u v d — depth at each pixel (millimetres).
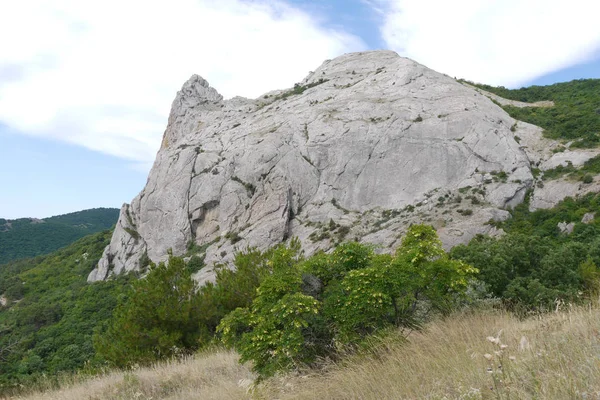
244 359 7328
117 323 15305
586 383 3430
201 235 55594
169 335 14305
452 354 5383
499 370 4145
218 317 15344
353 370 6164
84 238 72312
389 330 6906
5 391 12484
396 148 51688
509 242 15305
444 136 51156
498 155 47906
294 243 16172
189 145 66438
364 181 50781
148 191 62188
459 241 36375
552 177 45156
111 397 9523
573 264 14000
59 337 31719
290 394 6297
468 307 8406
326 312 7566
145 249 57750
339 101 62375
